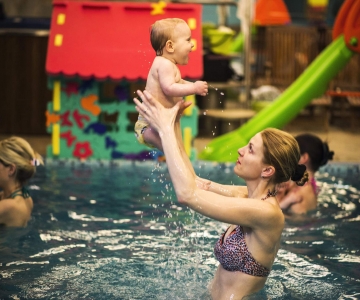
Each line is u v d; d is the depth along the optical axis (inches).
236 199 139.9
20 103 408.2
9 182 217.5
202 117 441.4
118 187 281.0
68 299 160.2
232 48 531.5
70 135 341.4
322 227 228.1
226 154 345.7
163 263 187.8
